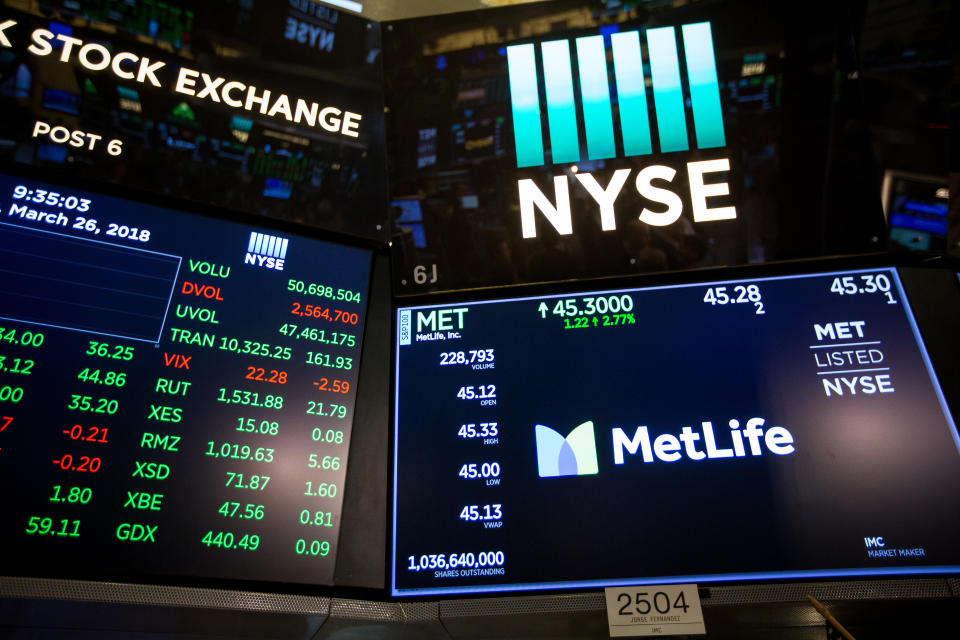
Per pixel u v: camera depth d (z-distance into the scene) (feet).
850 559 6.06
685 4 8.47
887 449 6.56
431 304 7.63
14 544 5.41
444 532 6.33
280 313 7.20
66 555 5.49
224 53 8.17
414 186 8.07
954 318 7.27
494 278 7.66
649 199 7.88
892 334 7.14
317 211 7.85
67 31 7.56
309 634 6.17
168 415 6.29
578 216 7.86
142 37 7.87
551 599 6.01
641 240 7.71
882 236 7.48
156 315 6.72
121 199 7.23
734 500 6.37
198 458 6.21
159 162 7.47
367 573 6.18
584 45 8.46
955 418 6.70
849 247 7.50
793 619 6.22
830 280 7.48
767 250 7.56
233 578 5.82
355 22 8.88
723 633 6.43
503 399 6.97
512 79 8.42
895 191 7.62
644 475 6.53
